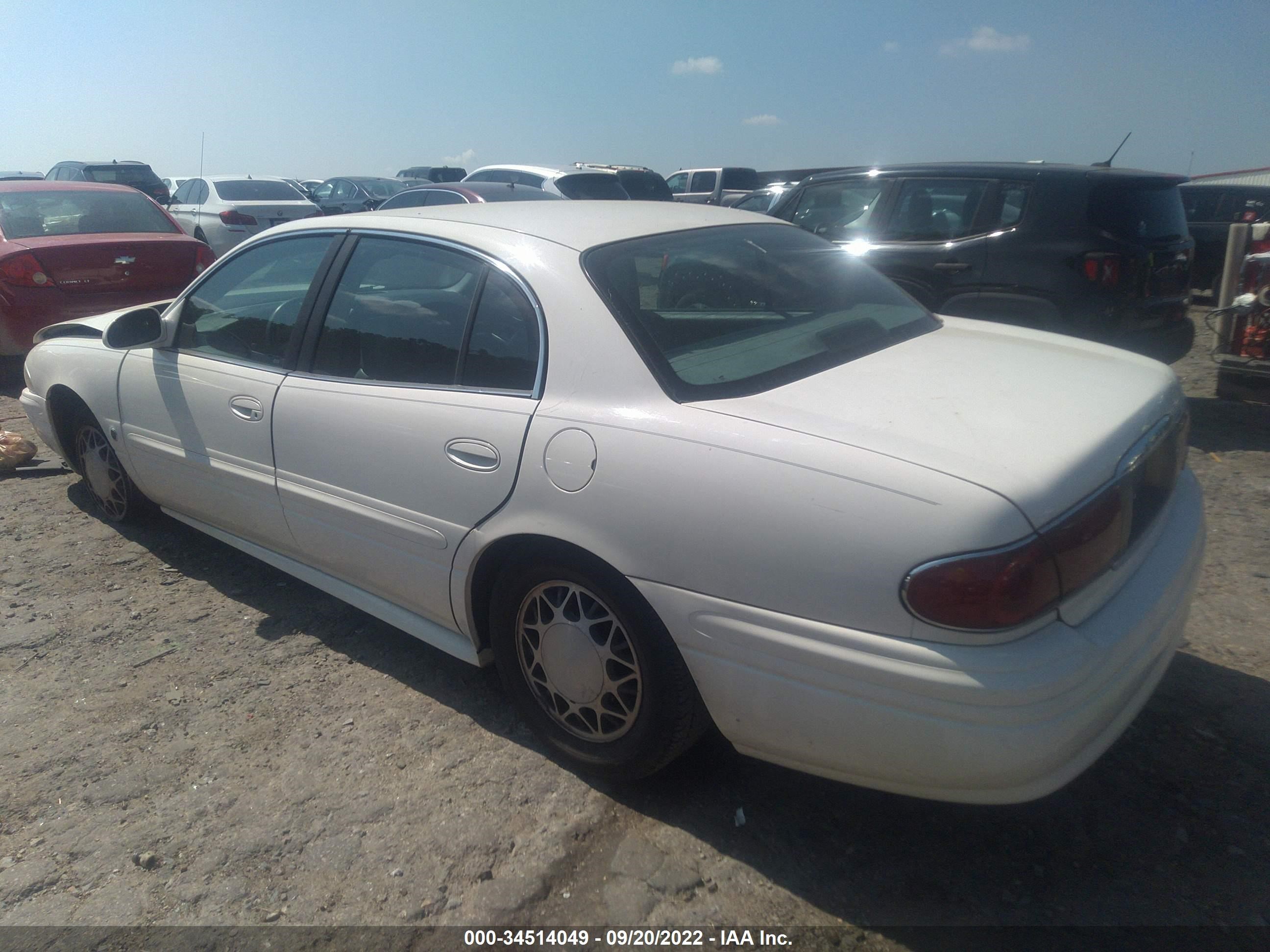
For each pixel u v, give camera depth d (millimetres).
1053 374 2551
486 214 3025
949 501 1870
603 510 2297
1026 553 1847
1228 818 2443
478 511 2586
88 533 4473
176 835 2451
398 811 2525
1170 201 5898
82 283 6832
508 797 2574
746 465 2094
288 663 3295
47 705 3053
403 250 2994
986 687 1842
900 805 2531
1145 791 2555
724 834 2424
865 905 2191
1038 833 2414
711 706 2254
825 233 6625
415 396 2795
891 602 1909
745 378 2389
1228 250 5883
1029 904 2184
